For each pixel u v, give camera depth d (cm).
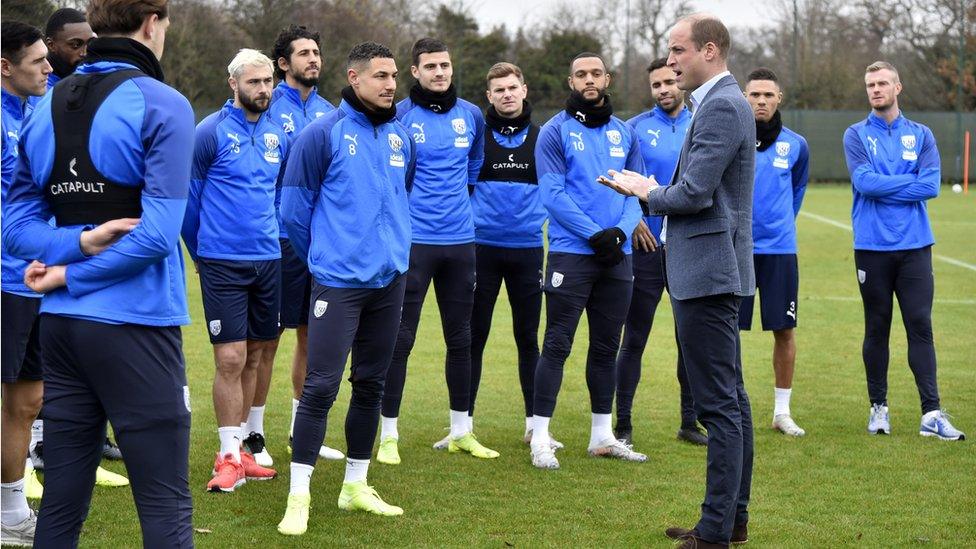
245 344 531
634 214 594
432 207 591
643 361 891
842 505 497
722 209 409
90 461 327
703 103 409
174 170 304
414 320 590
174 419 319
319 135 458
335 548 432
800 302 1220
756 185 652
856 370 849
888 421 652
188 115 311
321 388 455
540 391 579
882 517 479
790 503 500
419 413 703
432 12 3659
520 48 3884
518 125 634
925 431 641
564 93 3806
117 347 309
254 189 529
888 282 652
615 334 591
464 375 602
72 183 311
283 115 624
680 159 425
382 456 581
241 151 525
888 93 662
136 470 317
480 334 638
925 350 648
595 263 577
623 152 598
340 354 458
